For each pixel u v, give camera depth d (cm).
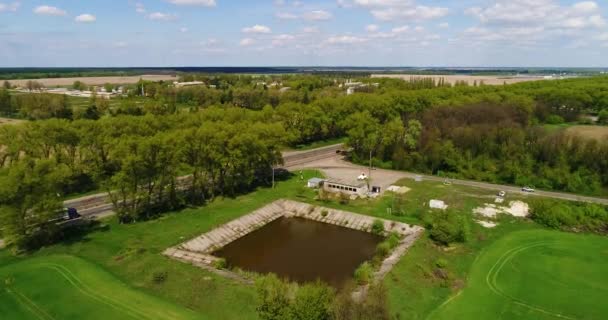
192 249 7006
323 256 7150
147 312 5000
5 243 6444
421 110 16625
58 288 5409
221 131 9325
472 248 7181
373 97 16925
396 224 8212
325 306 4178
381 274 6028
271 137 10188
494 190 10075
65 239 6944
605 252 7081
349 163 12888
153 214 8275
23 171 6438
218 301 5291
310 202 9425
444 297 5644
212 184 9475
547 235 7788
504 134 11819
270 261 6931
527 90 19600
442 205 8869
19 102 18525
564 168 10356
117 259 6297
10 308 4975
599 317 5184
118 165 8750
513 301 5544
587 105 18038
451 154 11681
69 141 9438
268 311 4175
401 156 12162
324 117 15350
